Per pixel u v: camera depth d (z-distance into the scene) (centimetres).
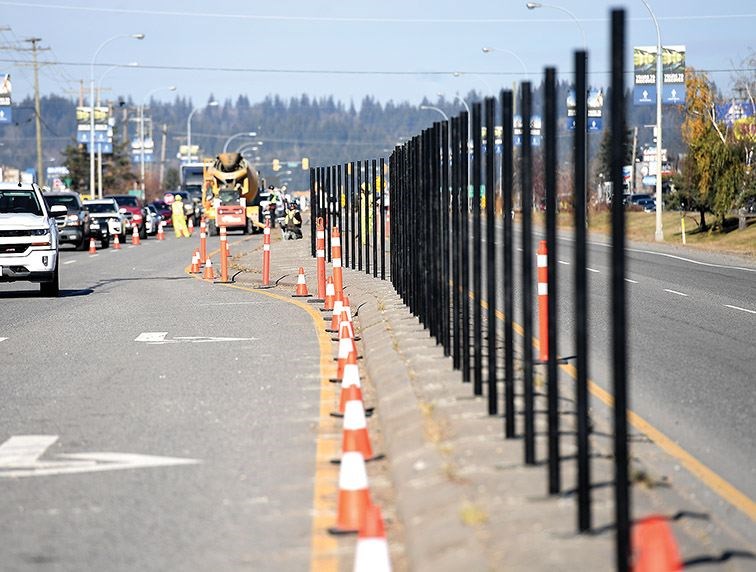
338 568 2148
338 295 6328
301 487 2767
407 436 3005
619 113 1917
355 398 2994
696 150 18312
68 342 5659
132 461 3070
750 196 18325
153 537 2367
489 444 2777
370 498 2534
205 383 4331
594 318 6359
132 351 5284
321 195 11338
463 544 2042
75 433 3450
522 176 2709
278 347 5347
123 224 19375
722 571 1877
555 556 1906
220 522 2472
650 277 10081
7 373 4666
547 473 2467
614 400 1889
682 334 5728
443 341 4456
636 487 2400
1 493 2758
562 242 16525
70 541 2352
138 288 9325
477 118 3803
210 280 10131
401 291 6681
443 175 4522
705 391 4053
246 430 3453
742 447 3166
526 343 2584
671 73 19225
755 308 7106
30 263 8331
